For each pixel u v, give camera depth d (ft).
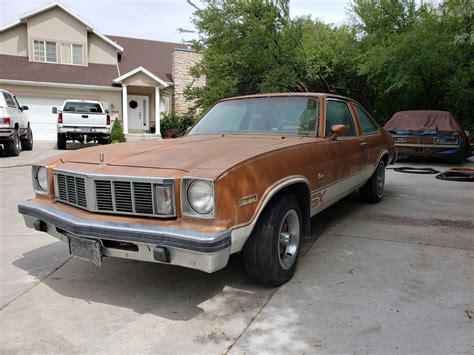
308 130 13.50
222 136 13.50
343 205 19.88
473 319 9.00
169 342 8.33
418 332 8.50
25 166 36.29
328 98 14.73
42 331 8.83
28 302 10.18
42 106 65.36
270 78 50.31
